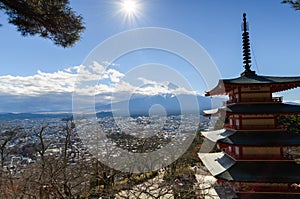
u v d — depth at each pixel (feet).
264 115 33.19
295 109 31.86
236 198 30.89
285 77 35.37
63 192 26.96
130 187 23.89
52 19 22.38
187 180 29.12
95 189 28.17
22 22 22.77
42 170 24.79
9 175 24.94
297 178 28.99
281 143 30.58
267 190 30.63
